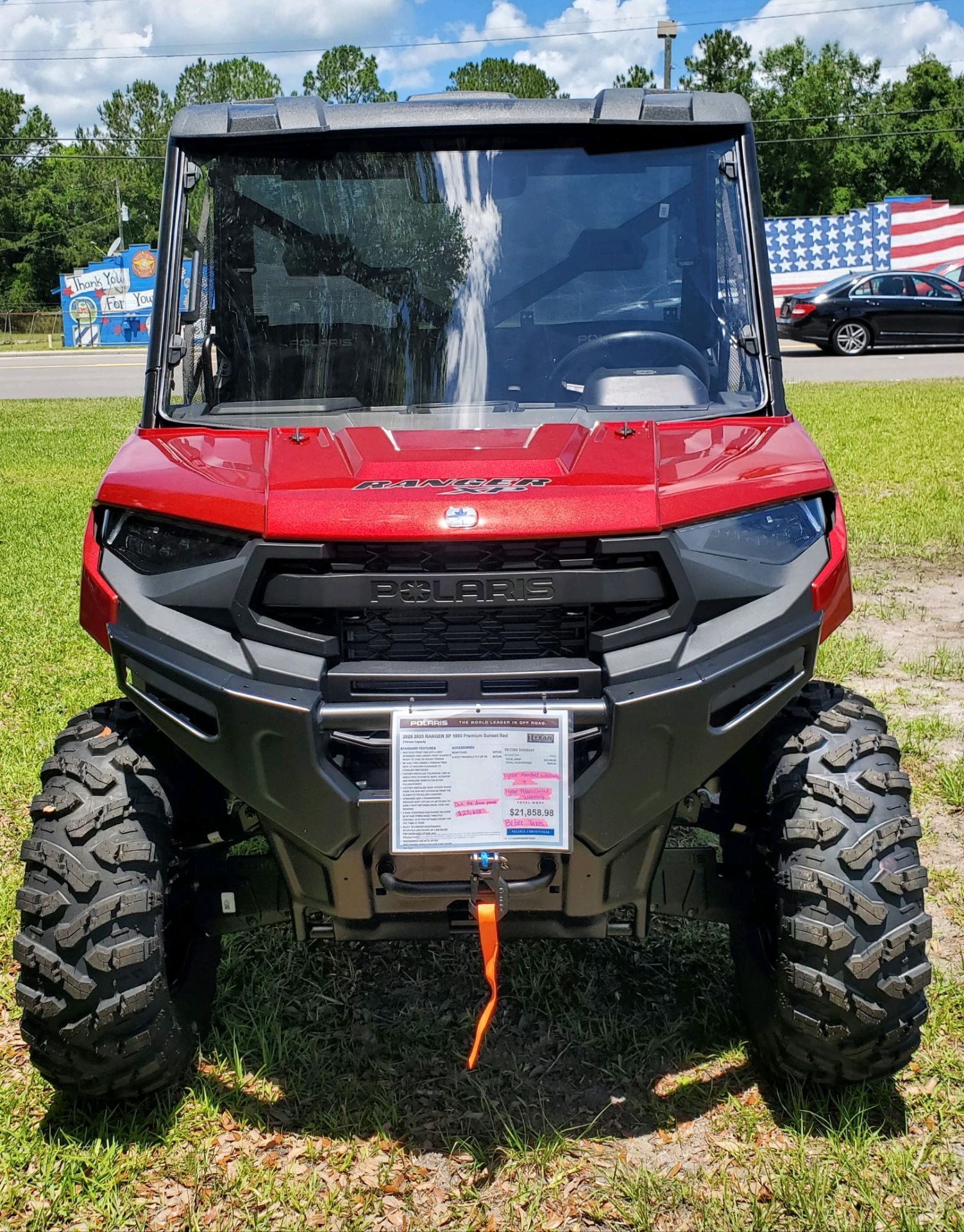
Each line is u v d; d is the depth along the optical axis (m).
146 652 2.63
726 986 3.42
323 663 2.57
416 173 3.40
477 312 3.36
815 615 2.70
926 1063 3.05
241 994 3.43
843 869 2.64
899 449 12.12
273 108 3.46
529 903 2.72
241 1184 2.73
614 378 3.31
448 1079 3.07
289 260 3.38
